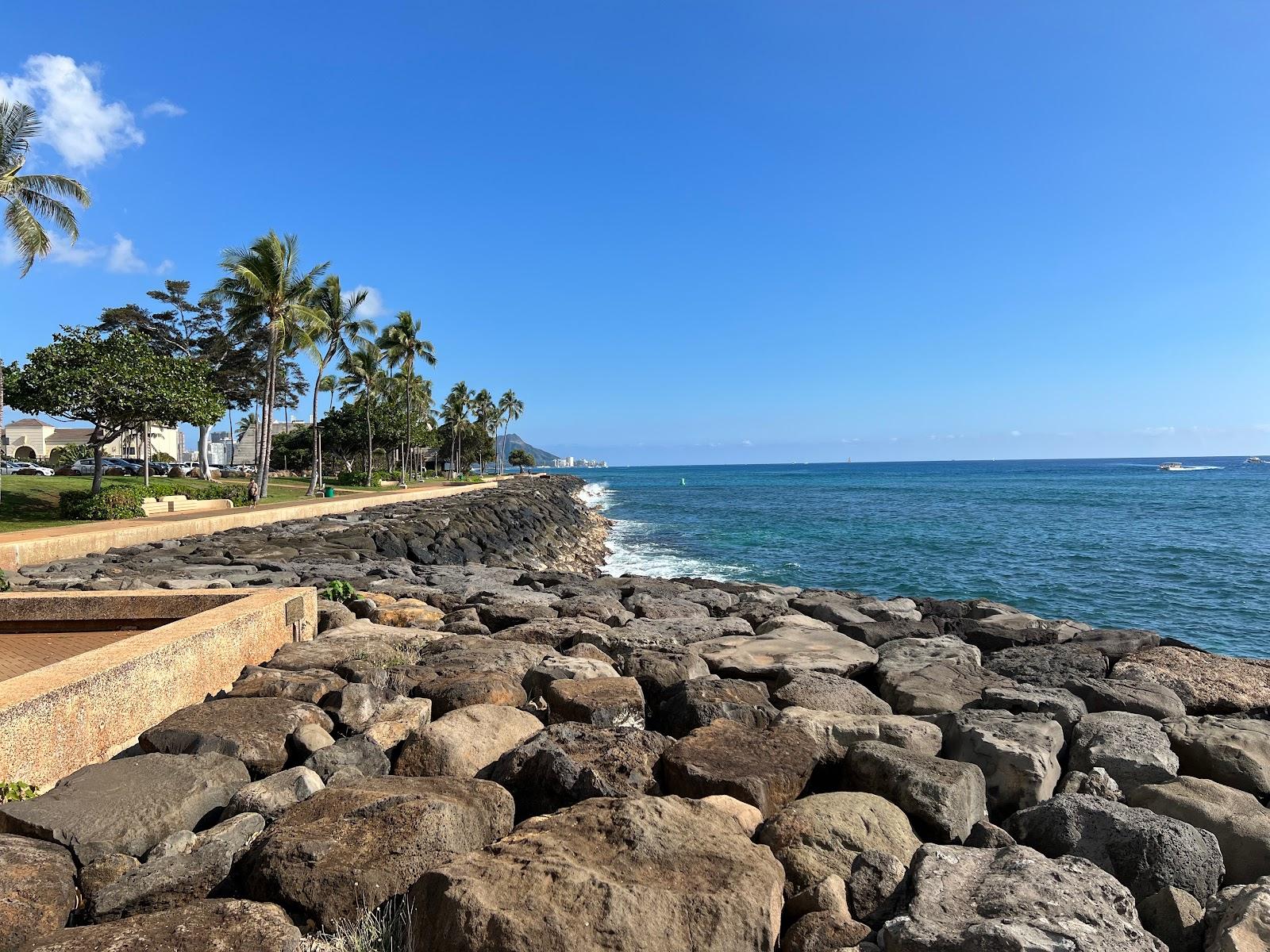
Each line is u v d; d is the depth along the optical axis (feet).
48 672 15.74
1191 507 174.60
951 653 27.84
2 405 81.76
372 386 216.74
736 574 83.35
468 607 34.53
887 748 15.83
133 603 25.04
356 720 18.10
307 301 129.39
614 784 14.33
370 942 9.86
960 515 158.51
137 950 9.12
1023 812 14.21
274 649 24.52
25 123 77.05
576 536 135.64
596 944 9.28
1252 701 22.94
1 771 13.37
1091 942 9.19
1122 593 69.46
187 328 180.24
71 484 105.09
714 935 9.67
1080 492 250.57
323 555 60.29
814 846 12.56
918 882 10.82
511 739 17.25
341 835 11.35
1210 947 10.73
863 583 76.64
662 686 22.97
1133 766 16.90
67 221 79.77
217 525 72.43
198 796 13.48
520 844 11.02
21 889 10.13
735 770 14.82
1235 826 13.99
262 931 9.55
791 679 23.58
